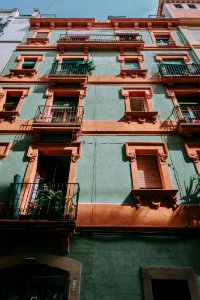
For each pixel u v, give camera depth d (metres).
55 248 7.76
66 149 10.54
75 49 17.20
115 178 9.58
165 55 16.61
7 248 7.70
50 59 16.33
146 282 7.03
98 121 11.76
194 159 10.13
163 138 11.05
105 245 7.82
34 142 10.73
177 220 8.32
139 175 10.02
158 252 7.66
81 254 7.64
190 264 7.41
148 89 13.66
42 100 13.03
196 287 6.95
